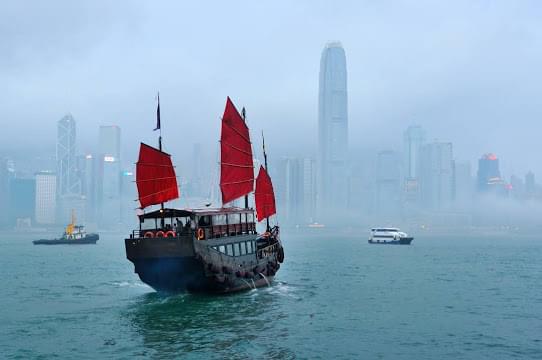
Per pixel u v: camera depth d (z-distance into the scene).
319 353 31.50
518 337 36.31
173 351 31.23
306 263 99.19
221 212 48.84
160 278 44.66
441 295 55.72
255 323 38.59
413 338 35.59
